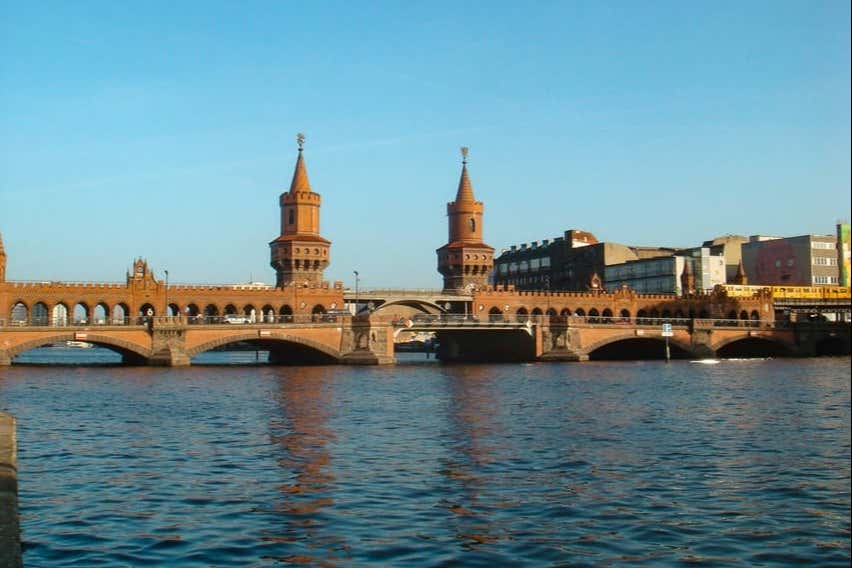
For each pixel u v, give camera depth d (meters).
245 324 129.50
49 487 35.50
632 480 37.06
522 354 155.00
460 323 143.38
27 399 72.38
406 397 75.81
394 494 34.28
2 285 127.31
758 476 38.06
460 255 186.38
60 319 132.38
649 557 26.28
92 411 63.12
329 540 27.86
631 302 180.00
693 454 43.72
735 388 86.06
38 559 25.75
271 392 80.81
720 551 26.94
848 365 133.38
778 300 189.00
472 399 73.62
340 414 61.75
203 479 37.28
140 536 28.27
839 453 44.19
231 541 27.73
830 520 30.58
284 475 38.12
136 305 138.00
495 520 30.31
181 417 59.50
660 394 78.75
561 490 35.03
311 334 134.00
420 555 26.31
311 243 170.25
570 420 57.78
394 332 140.25
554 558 26.08
